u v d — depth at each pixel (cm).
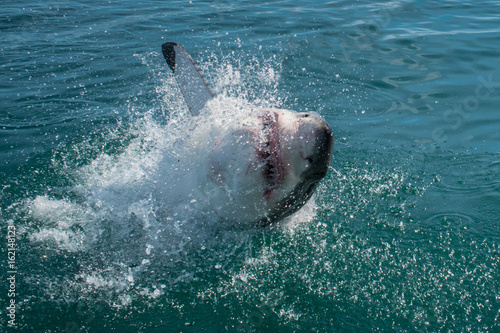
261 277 335
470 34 846
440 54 756
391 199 422
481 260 351
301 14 989
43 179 436
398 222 392
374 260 351
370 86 650
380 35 851
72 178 439
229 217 329
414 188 438
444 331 294
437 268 344
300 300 316
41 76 668
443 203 417
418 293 322
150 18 959
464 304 313
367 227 386
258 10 1025
